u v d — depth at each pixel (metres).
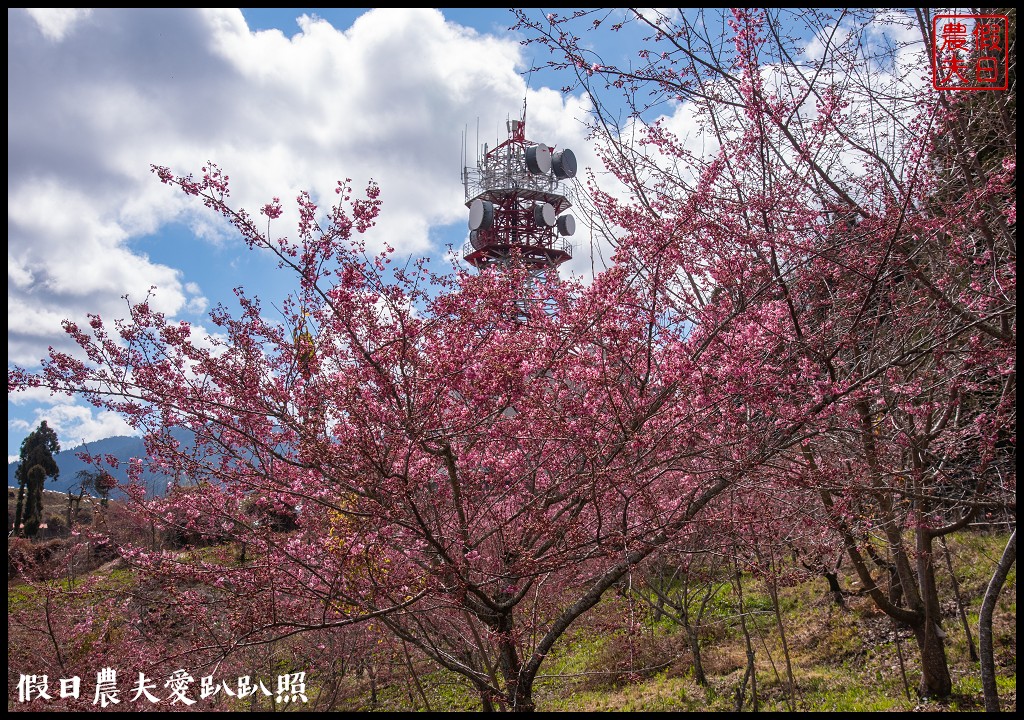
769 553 7.61
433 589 5.07
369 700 11.15
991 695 5.67
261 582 5.01
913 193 5.99
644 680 12.35
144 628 5.97
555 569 5.04
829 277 6.35
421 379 4.81
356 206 4.43
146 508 5.60
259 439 5.41
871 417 6.75
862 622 12.88
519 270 5.04
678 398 5.45
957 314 6.21
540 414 5.19
